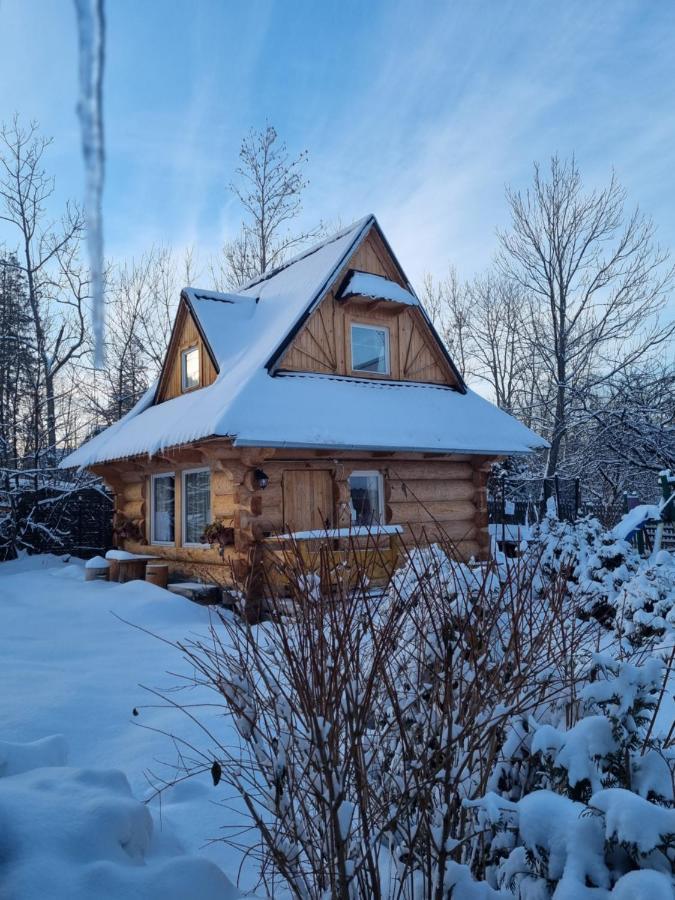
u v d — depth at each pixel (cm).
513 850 214
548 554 754
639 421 2038
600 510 1612
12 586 1219
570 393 2280
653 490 2536
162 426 1186
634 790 217
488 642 258
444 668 249
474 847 249
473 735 236
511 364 3028
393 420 1141
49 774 275
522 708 251
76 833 225
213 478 1115
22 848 214
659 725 367
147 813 256
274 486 1050
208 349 1266
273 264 2747
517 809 202
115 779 281
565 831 193
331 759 215
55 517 1875
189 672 596
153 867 229
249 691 252
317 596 259
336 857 224
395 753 266
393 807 250
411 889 223
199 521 1209
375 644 246
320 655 233
